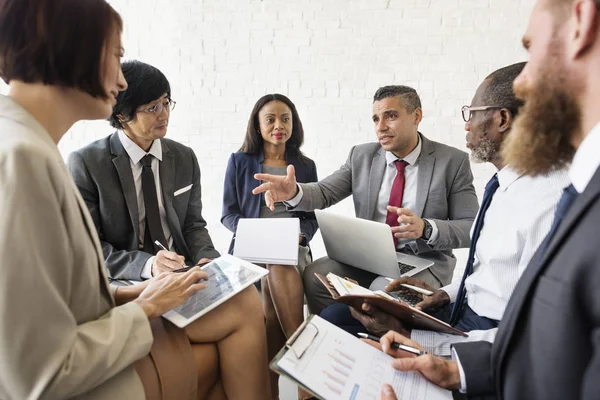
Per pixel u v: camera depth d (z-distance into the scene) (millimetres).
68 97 697
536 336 568
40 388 561
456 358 785
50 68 645
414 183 1638
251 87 2904
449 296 1168
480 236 1061
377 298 931
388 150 1622
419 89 2727
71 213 617
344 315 1260
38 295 550
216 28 2838
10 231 527
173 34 2881
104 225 1368
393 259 1285
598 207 499
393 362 767
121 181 1352
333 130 2885
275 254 1330
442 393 747
